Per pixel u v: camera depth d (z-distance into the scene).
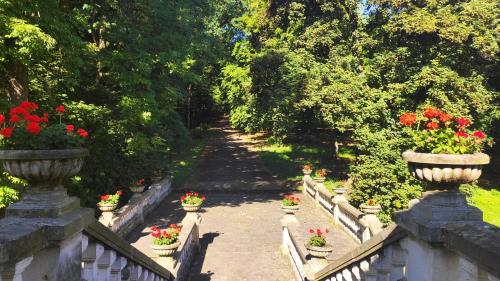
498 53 22.52
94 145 15.91
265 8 28.00
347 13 25.03
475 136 3.23
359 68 25.31
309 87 23.61
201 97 48.12
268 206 20.22
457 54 21.22
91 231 3.46
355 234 13.81
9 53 8.90
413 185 18.38
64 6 11.45
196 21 22.75
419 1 22.11
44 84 12.73
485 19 20.25
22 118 3.29
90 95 15.79
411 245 3.25
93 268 3.72
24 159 2.86
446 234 2.71
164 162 23.91
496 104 24.61
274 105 26.23
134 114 14.79
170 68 17.73
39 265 2.82
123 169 18.39
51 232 2.81
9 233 2.49
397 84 21.34
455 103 19.73
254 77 26.48
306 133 39.19
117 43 15.55
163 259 8.71
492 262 2.14
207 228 15.97
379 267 4.20
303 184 23.97
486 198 24.55
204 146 39.88
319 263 8.63
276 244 13.86
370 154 20.52
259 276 10.91
